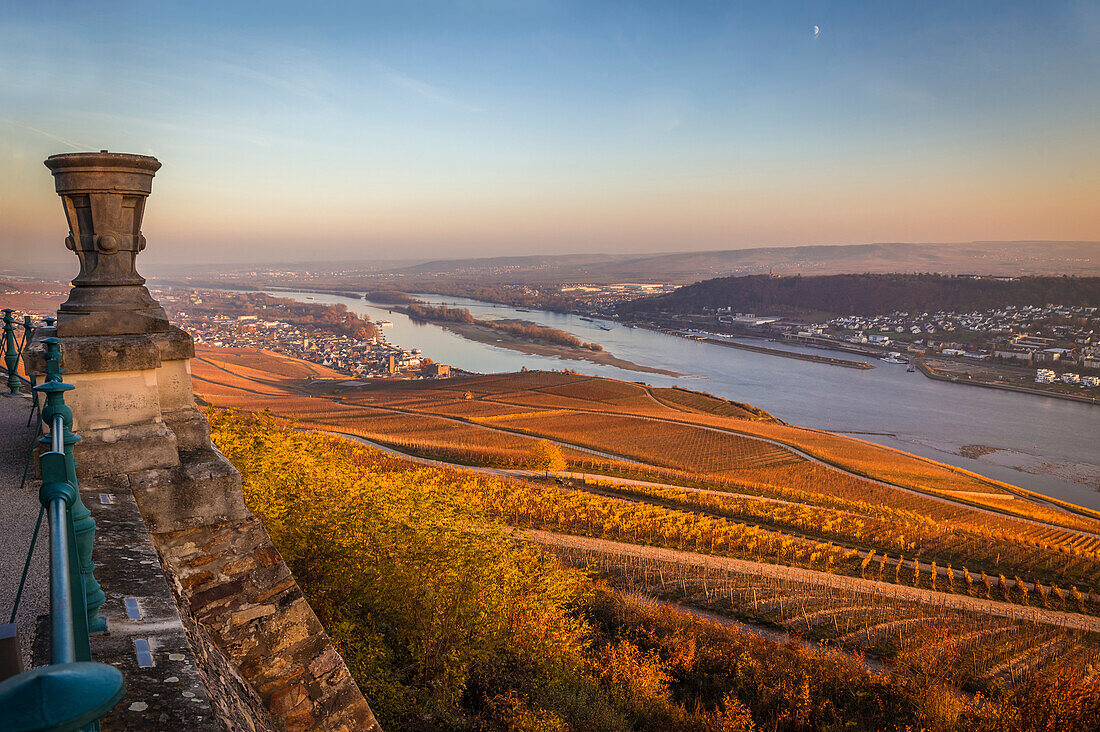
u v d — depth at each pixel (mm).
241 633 6617
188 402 7477
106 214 6891
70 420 4090
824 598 48250
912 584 55688
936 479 118562
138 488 6387
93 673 1302
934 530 74438
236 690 5547
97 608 4086
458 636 17672
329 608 15820
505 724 17547
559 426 135625
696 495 84375
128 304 7148
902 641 40062
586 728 19516
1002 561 64750
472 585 17469
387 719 15094
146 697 3686
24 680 1214
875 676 32312
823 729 26969
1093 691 29422
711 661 31766
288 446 19016
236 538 6812
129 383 6797
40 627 4148
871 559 61969
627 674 26297
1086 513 114000
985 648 40906
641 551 56156
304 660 6957
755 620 43000
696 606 44688
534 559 25797
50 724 1106
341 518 16703
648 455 116062
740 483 98000
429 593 16516
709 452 120875
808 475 110438
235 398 152875
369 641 15898
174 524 6516
